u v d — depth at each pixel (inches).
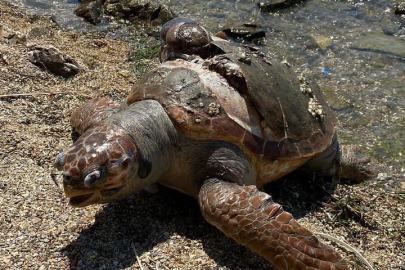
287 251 40.9
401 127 73.4
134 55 87.7
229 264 43.8
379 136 71.6
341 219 52.8
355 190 59.5
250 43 96.2
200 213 49.9
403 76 86.0
